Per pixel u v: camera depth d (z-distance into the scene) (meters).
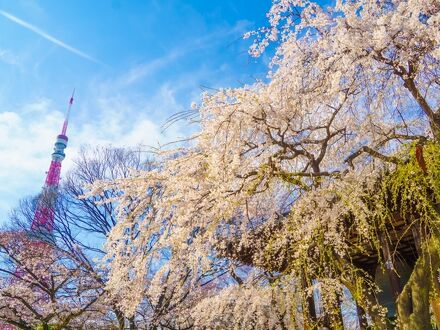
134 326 11.71
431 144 3.71
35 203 17.25
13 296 11.69
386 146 5.23
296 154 4.58
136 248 4.91
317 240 4.33
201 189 4.58
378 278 8.38
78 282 12.48
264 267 5.84
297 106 4.73
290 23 5.09
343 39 3.90
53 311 11.70
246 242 5.53
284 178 4.37
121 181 5.11
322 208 4.41
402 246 7.30
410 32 3.86
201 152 4.81
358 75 4.47
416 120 5.18
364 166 4.95
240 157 4.59
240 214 5.74
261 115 4.52
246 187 4.58
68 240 15.22
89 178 16.56
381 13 4.74
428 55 4.22
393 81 4.58
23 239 14.42
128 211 5.21
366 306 4.29
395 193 3.99
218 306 7.32
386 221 5.29
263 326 6.60
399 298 3.89
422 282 3.70
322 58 4.43
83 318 12.65
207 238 4.98
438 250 3.55
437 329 4.89
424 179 3.59
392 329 4.87
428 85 4.59
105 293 10.30
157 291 4.90
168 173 4.98
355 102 5.04
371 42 3.85
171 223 4.76
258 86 5.13
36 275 12.91
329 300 4.36
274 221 5.46
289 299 4.70
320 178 4.44
